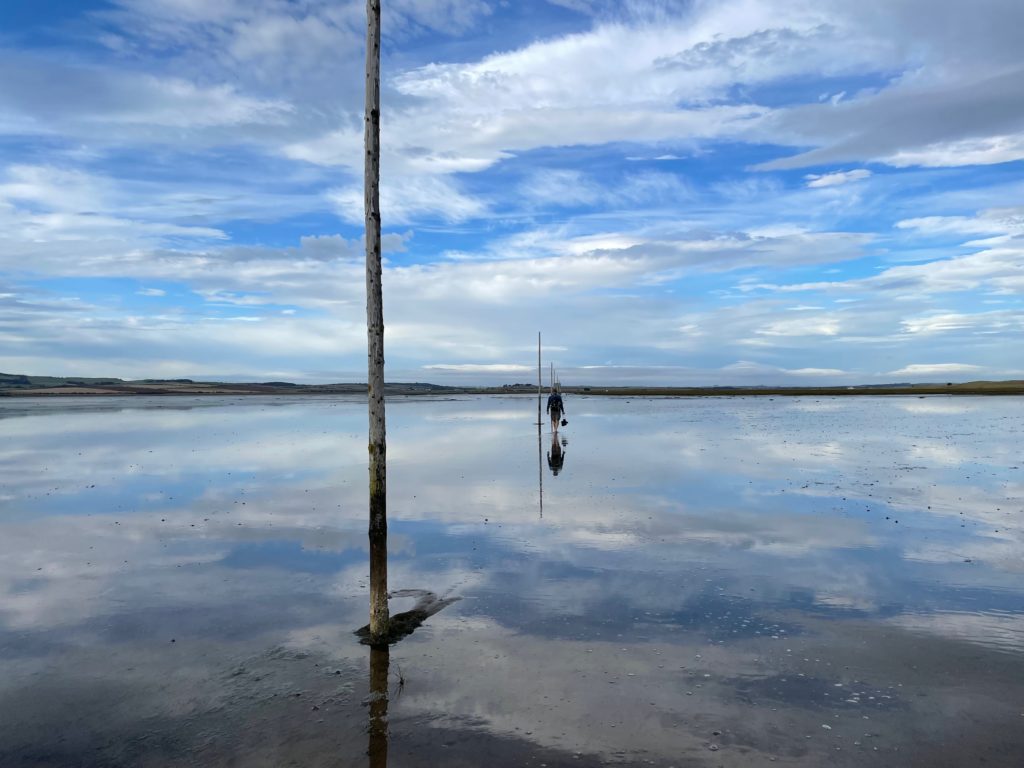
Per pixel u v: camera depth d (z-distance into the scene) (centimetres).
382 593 850
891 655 784
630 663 770
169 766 575
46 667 775
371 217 872
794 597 989
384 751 591
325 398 14725
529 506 1680
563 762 571
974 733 612
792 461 2545
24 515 1620
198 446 3275
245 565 1189
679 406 8450
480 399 13775
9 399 12394
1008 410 6519
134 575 1132
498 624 898
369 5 880
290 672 758
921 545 1282
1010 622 886
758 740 604
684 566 1152
